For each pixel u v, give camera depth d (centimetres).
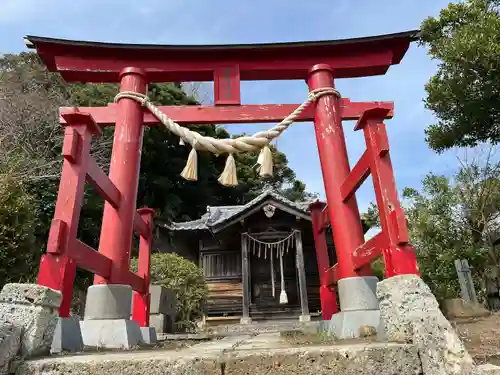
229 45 482
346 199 395
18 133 1097
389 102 469
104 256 331
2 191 584
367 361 181
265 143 396
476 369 177
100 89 1634
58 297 221
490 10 847
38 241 990
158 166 1944
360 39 483
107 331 319
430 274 971
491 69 727
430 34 903
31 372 177
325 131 442
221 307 1434
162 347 303
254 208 1310
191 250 1622
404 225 254
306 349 185
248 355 178
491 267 908
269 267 1494
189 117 470
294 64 492
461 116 868
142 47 472
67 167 263
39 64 1580
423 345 189
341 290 365
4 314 199
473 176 999
